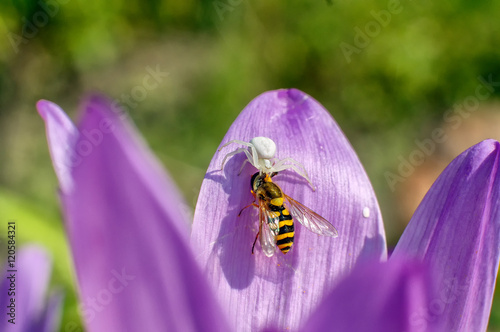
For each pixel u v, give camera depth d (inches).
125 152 4.3
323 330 5.0
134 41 14.6
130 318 5.0
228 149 6.7
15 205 8.5
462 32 15.2
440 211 6.2
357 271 5.0
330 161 6.7
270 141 6.5
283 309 6.6
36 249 5.3
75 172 4.4
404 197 12.9
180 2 14.3
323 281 6.6
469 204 6.1
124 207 4.5
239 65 14.7
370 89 15.2
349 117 15.2
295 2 14.8
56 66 13.5
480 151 6.2
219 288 6.5
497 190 6.1
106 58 14.2
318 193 6.7
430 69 15.2
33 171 12.7
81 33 13.5
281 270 6.6
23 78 13.1
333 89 15.3
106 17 13.7
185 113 14.4
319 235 6.6
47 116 5.7
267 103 6.8
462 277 6.1
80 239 4.6
